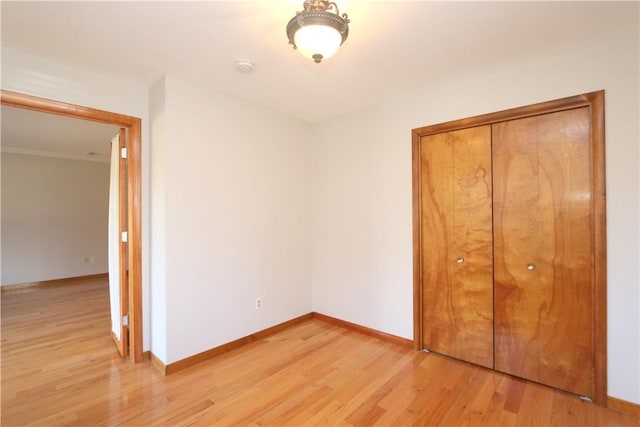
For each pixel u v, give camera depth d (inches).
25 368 97.4
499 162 94.3
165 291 93.9
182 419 73.4
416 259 110.0
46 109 85.7
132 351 101.0
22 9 63.9
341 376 92.7
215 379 90.9
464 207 101.1
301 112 130.1
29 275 212.4
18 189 209.6
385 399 81.4
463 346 101.6
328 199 138.2
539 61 86.2
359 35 74.1
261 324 121.3
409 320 112.3
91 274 239.6
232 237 111.4
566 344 83.9
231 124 111.2
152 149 101.6
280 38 75.8
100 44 78.0
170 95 95.3
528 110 87.8
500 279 94.5
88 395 82.7
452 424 71.8
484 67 91.1
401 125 113.7
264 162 123.0
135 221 100.7
